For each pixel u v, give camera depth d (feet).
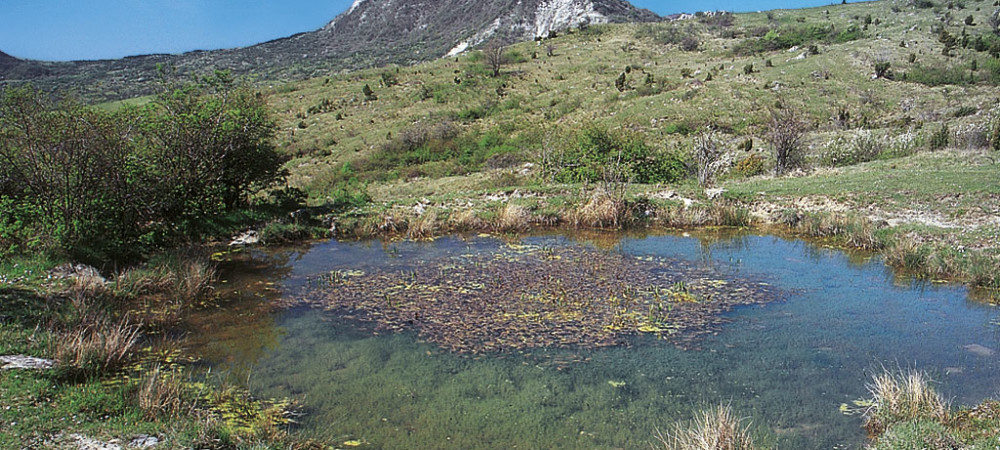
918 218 44.55
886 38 231.30
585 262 40.04
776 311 29.66
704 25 369.30
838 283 34.60
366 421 18.86
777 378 21.86
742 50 254.06
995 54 192.65
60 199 35.55
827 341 25.55
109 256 36.96
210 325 28.25
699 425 17.67
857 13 373.81
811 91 163.32
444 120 192.34
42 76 453.99
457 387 21.33
